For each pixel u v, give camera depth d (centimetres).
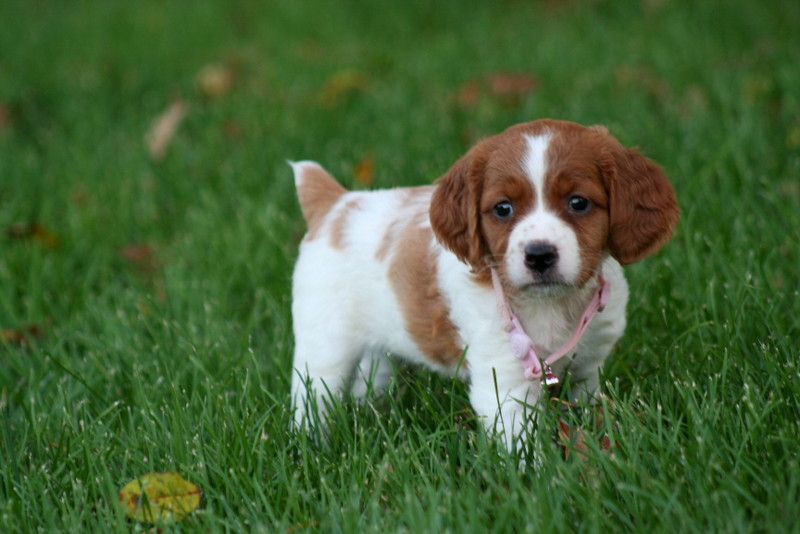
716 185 759
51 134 1072
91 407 565
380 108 1036
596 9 1412
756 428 433
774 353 518
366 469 457
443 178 487
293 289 576
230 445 482
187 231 822
